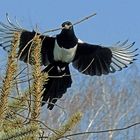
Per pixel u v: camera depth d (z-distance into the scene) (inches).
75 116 317.1
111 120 1338.6
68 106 1270.9
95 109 1339.8
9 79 311.0
